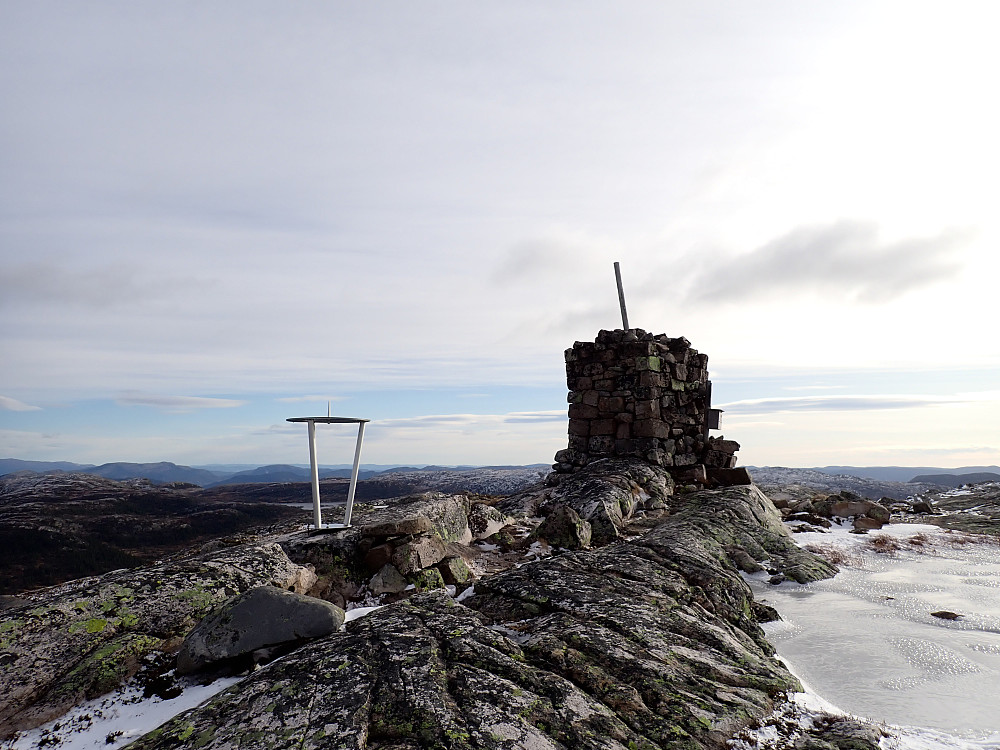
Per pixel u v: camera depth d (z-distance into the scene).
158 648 7.13
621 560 10.66
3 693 6.05
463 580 10.64
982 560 14.99
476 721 5.09
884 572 13.85
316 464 11.16
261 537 12.39
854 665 8.25
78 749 5.41
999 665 8.11
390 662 6.00
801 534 18.38
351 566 10.27
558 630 7.44
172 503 101.38
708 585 10.09
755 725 5.79
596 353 23.72
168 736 5.11
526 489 21.77
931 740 6.00
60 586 8.31
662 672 6.48
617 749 5.01
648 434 21.94
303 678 5.76
